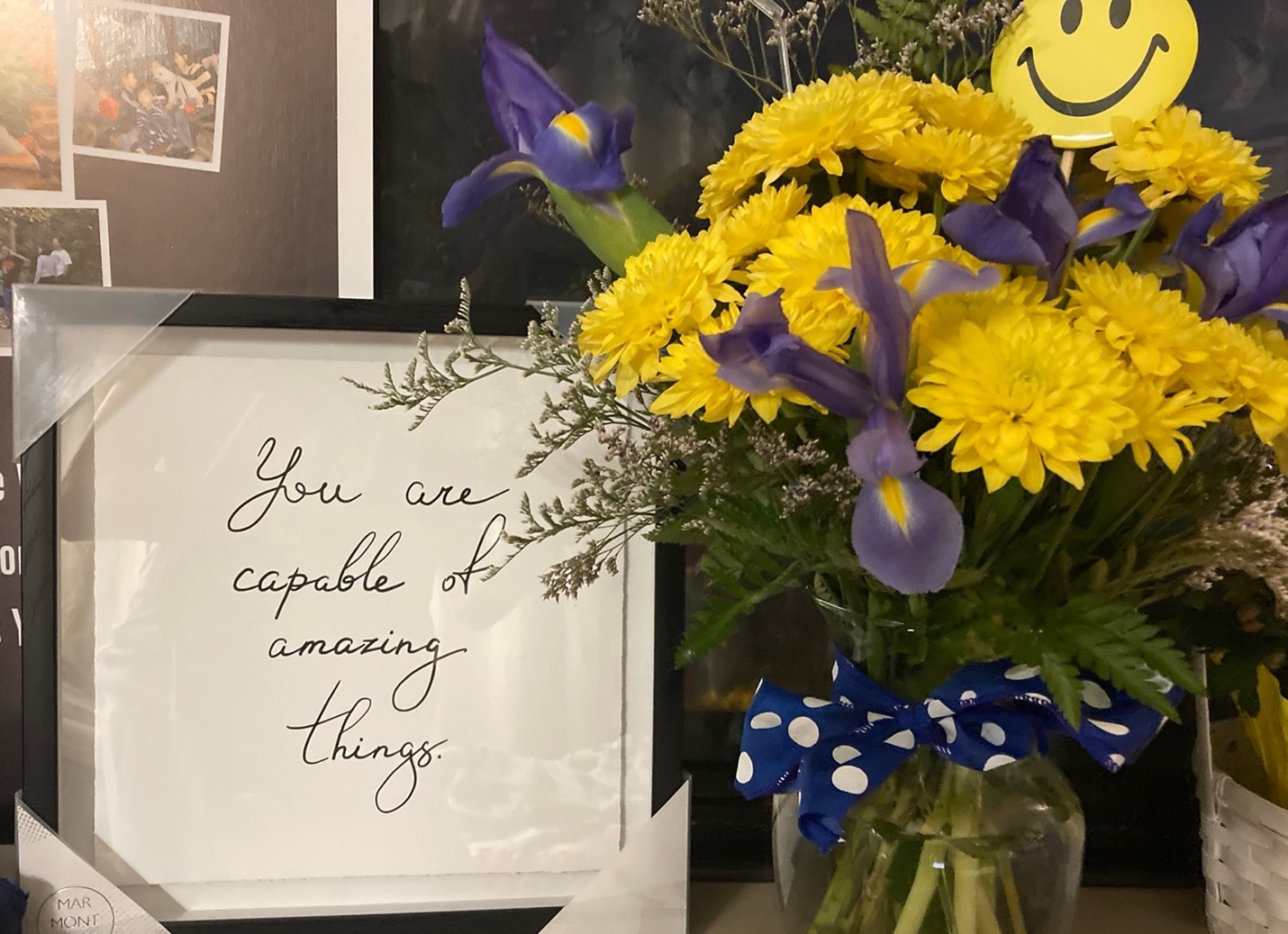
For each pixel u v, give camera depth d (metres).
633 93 0.63
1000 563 0.41
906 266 0.34
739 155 0.43
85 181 0.59
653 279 0.38
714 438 0.41
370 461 0.54
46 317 0.51
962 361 0.34
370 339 0.54
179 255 0.60
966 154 0.39
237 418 0.53
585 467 0.47
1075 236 0.38
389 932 0.53
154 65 0.59
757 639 0.65
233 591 0.53
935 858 0.45
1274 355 0.40
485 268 0.63
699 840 0.65
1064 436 0.33
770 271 0.37
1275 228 0.38
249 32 0.59
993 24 0.48
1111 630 0.38
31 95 0.58
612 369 0.45
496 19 0.62
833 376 0.34
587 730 0.56
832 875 0.48
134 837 0.52
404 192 0.62
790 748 0.46
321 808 0.54
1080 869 0.49
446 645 0.55
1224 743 0.59
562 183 0.45
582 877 0.56
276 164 0.60
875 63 0.49
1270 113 0.65
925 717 0.44
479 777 0.55
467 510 0.55
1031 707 0.44
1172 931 0.60
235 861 0.53
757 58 0.63
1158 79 0.45
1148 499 0.43
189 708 0.53
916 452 0.35
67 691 0.52
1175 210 0.44
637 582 0.56
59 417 0.51
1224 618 0.46
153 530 0.52
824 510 0.40
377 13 0.61
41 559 0.51
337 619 0.54
